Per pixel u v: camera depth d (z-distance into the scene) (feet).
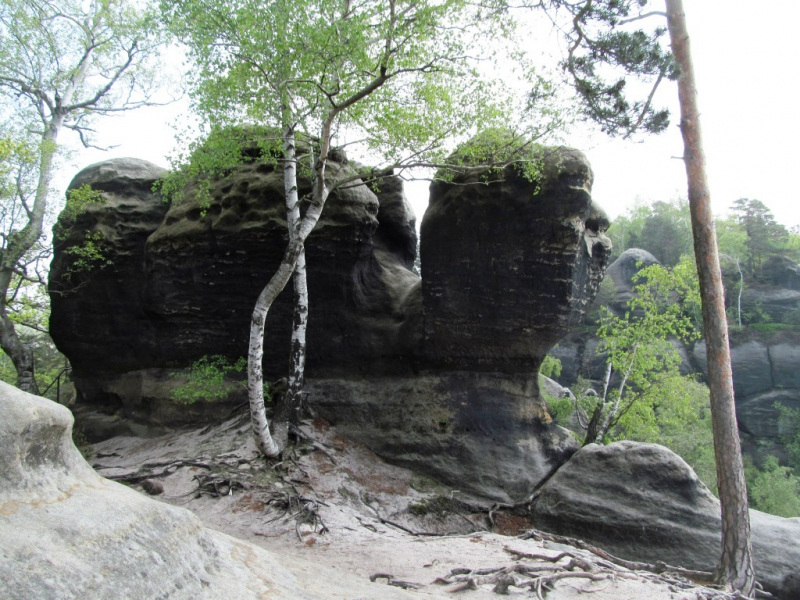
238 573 15.29
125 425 51.42
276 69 32.14
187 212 48.55
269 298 35.68
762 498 91.04
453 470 41.42
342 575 20.93
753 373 140.87
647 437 58.03
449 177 40.11
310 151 39.11
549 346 44.37
